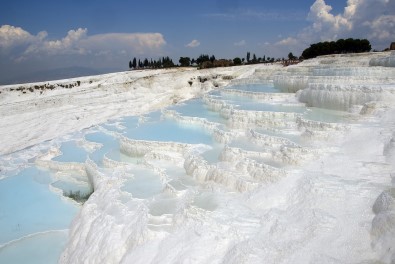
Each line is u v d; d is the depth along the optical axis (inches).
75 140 1235.9
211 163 690.2
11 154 1176.2
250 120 876.6
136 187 703.7
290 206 492.1
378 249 386.6
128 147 940.0
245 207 525.0
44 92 2503.7
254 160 625.9
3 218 753.6
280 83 1280.8
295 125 783.7
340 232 417.7
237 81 1753.2
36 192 881.5
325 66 1424.7
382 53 1552.7
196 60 3823.8
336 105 871.1
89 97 2251.5
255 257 410.6
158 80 2566.4
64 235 685.3
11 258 616.4
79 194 856.9
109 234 557.6
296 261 393.1
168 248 479.8
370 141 595.8
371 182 490.6
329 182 495.8
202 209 520.7
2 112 1958.7
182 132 995.3
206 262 438.3
